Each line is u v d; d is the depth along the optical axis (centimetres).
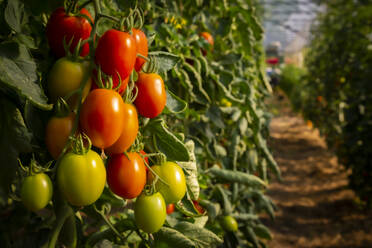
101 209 113
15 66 72
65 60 77
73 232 97
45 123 82
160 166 95
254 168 248
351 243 410
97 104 72
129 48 77
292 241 416
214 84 185
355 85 535
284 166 699
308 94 946
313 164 706
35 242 116
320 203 520
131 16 81
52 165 89
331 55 654
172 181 94
